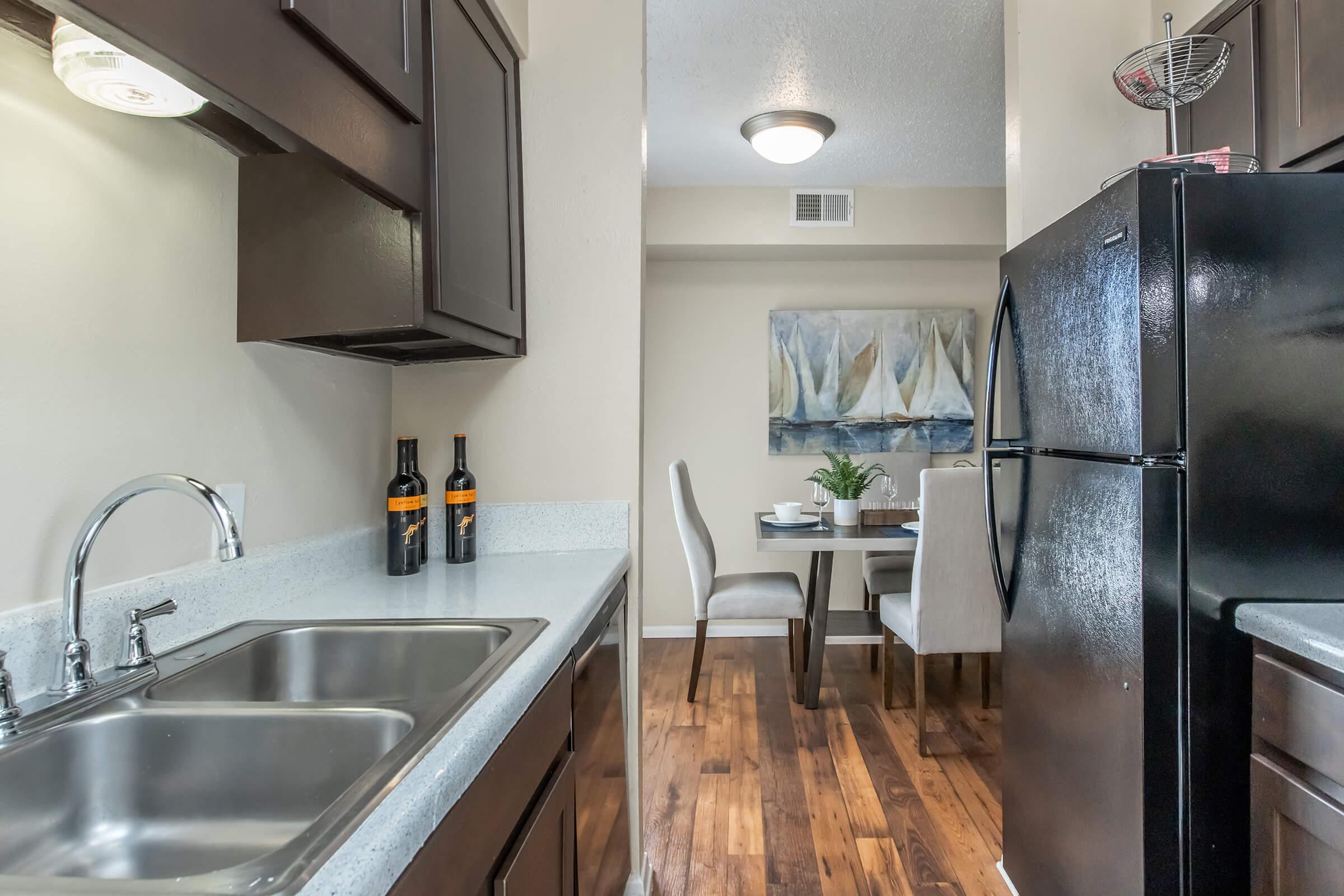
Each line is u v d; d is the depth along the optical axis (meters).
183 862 0.76
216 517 0.80
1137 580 1.19
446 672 1.13
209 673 0.97
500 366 1.81
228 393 1.20
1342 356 1.17
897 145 3.40
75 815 0.76
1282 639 1.06
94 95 0.89
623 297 1.80
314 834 0.52
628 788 1.79
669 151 3.47
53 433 0.90
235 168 1.22
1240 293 1.16
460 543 1.65
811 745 2.71
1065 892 1.47
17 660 0.82
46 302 0.89
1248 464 1.17
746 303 4.35
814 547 2.92
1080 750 1.39
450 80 1.30
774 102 2.95
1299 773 1.07
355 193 1.19
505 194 1.64
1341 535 1.17
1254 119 1.69
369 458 1.69
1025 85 2.03
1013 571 1.71
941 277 4.32
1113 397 1.25
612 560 1.67
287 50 0.80
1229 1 1.75
